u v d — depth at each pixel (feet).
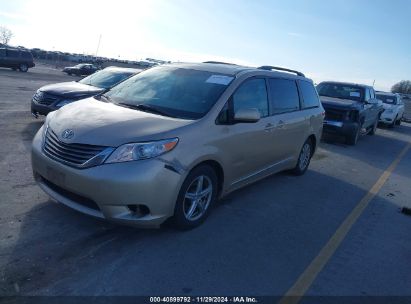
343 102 40.52
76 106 15.46
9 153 22.09
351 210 19.75
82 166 12.42
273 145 19.33
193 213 14.67
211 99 15.38
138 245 13.12
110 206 12.26
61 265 11.52
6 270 10.98
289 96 21.16
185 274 11.81
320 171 27.48
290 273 12.70
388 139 51.65
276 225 16.40
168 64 18.92
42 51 283.79
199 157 13.74
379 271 13.64
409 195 24.13
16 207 14.97
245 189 20.56
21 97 49.88
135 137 12.62
